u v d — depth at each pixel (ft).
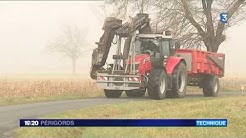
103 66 141.49
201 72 149.48
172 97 143.33
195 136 74.90
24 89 169.78
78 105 113.39
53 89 168.25
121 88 134.62
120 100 128.57
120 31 135.13
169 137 74.43
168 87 137.39
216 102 104.12
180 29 203.10
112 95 143.95
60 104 117.19
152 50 136.98
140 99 133.28
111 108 106.32
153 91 129.80
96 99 134.00
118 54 137.59
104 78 136.26
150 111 100.94
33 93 159.94
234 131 78.38
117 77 134.92
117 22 140.15
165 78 133.90
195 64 146.61
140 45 137.80
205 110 93.91
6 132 77.15
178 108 101.86
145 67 133.08
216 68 161.89
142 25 141.28
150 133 76.54
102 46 140.05
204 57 152.25
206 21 206.59
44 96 152.05
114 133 77.15
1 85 207.31
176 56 149.18
